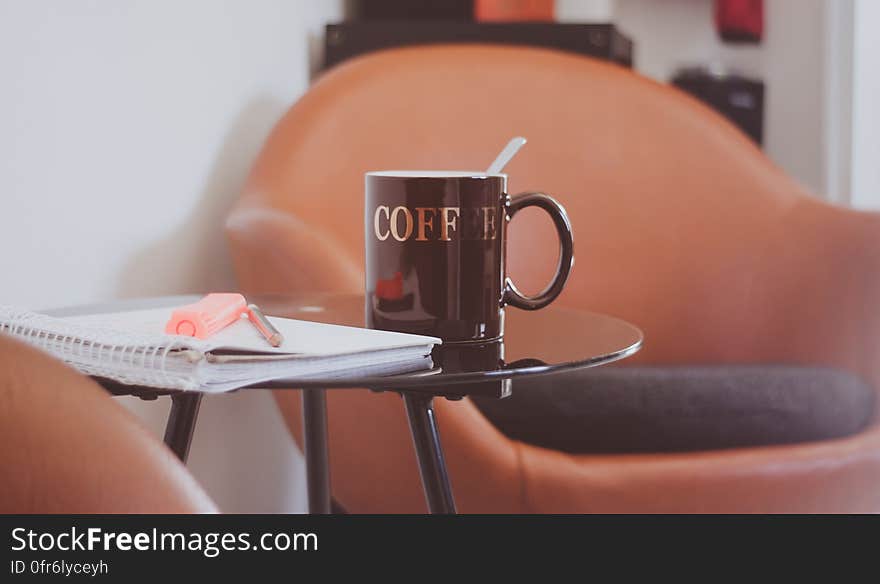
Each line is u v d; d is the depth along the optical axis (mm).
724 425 1197
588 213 1722
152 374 603
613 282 1717
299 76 1926
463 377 647
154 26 1316
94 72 1167
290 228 1231
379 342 692
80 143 1139
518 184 1705
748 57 3795
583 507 1147
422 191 773
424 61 1722
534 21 2035
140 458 425
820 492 1188
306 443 1190
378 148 1601
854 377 1303
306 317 906
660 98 1782
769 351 1660
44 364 422
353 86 1640
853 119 3068
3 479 397
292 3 1866
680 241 1720
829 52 3205
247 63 1646
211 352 622
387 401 1228
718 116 1808
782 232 1668
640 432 1188
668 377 1233
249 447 1650
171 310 816
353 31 2006
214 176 1530
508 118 1716
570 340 831
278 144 1525
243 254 1270
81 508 409
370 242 798
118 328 711
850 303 1556
